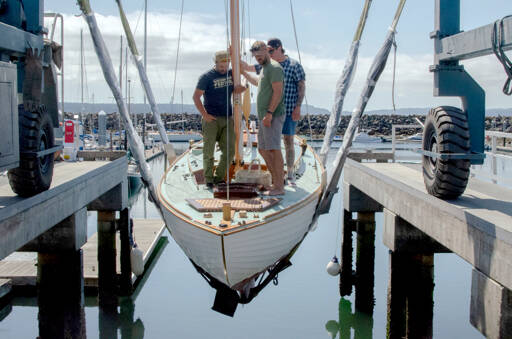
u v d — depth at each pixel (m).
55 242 6.71
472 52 5.42
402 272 7.00
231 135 7.10
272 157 6.57
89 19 6.74
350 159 9.60
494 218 4.87
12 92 5.08
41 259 6.79
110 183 8.72
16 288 10.06
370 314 9.52
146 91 8.12
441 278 11.67
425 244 6.83
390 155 10.02
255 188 6.60
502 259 4.15
